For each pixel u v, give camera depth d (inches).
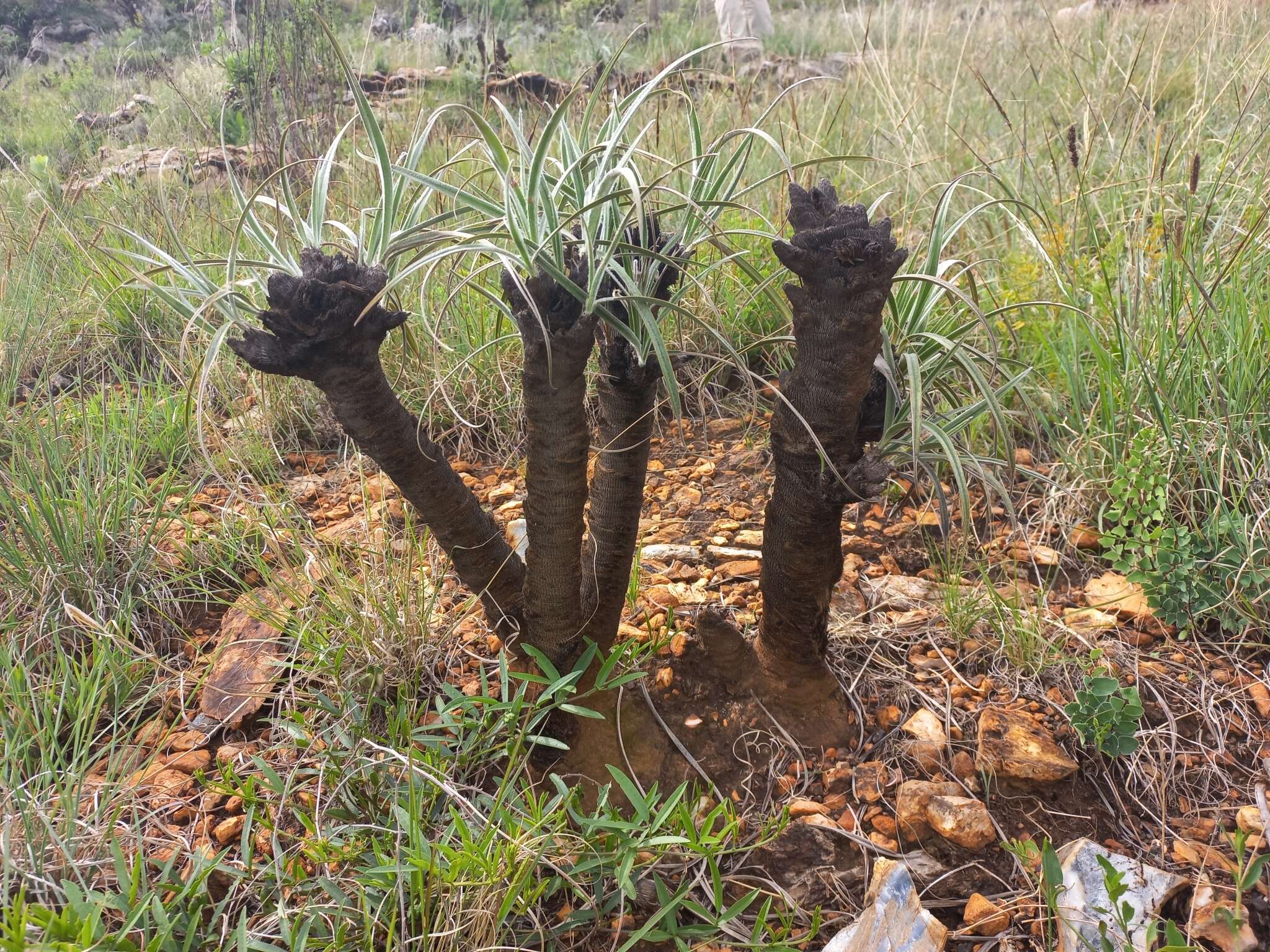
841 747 74.5
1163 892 61.8
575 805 66.6
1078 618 88.4
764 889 65.0
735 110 193.8
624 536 68.6
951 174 164.7
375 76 297.7
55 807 66.4
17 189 201.6
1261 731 76.9
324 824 67.0
